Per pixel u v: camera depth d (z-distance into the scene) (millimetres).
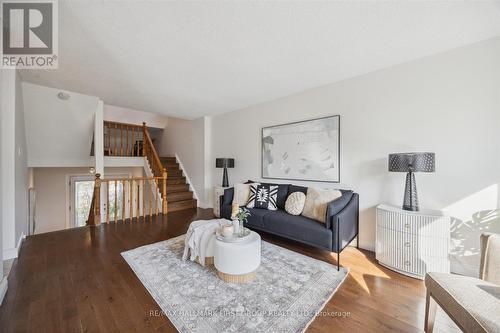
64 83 3080
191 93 3471
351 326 1451
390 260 2189
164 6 1557
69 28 1813
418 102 2352
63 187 5918
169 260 2385
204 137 5074
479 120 2031
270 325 1442
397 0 1503
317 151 3172
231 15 1656
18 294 1758
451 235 2162
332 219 2275
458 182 2131
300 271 2152
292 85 3119
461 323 1098
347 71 2668
